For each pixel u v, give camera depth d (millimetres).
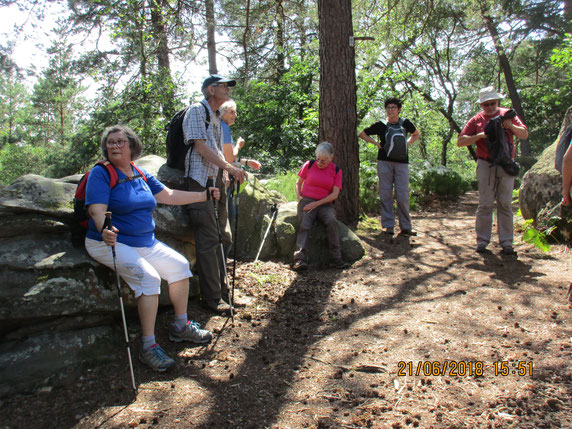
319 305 4109
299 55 13938
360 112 12203
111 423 2398
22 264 2785
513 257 5266
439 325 3551
